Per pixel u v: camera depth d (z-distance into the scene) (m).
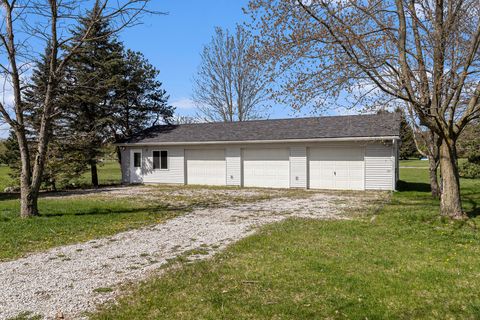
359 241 6.69
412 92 7.80
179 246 6.71
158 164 21.17
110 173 33.00
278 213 10.32
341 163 16.95
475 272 4.94
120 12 9.66
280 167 18.25
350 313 3.79
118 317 3.80
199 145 20.14
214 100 29.47
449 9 8.16
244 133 19.44
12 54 9.27
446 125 8.38
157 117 25.33
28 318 3.80
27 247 6.75
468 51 8.07
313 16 7.11
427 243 6.49
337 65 7.64
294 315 3.78
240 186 19.02
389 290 4.35
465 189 15.45
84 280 4.94
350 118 18.55
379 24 8.15
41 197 15.20
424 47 8.65
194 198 14.23
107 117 20.80
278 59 7.71
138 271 5.29
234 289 4.48
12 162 21.17
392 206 11.16
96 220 9.23
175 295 4.35
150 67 23.89
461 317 3.68
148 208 11.46
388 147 15.98
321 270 5.08
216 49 28.44
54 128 19.03
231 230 8.02
